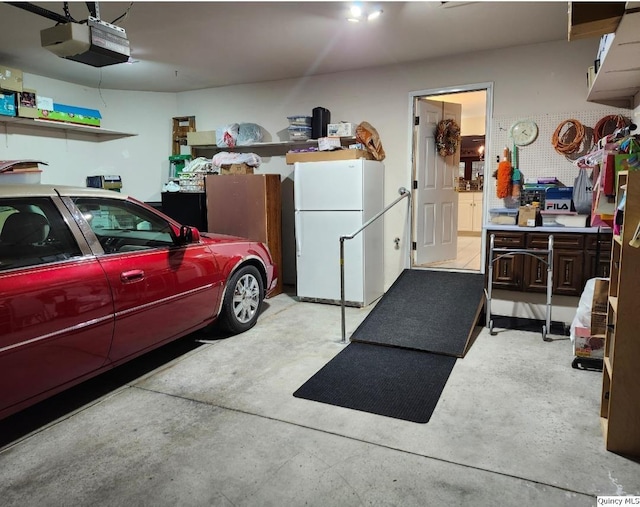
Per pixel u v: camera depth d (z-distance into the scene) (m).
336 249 4.86
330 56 4.64
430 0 3.24
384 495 1.91
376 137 5.07
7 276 2.18
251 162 5.49
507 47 4.42
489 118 4.58
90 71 5.04
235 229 5.31
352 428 2.44
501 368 3.19
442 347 3.53
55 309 2.35
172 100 6.30
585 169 3.91
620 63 2.91
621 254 2.06
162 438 2.37
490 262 3.95
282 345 3.72
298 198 4.98
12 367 2.18
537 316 4.26
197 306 3.40
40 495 1.96
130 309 2.78
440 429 2.41
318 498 1.90
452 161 5.59
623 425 2.14
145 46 4.23
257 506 1.86
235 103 5.96
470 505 1.84
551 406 2.64
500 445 2.25
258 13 3.44
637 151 2.71
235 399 2.79
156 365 3.34
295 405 2.71
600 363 3.12
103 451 2.27
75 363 2.51
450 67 4.72
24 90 4.68
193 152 6.21
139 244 3.12
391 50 4.46
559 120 4.31
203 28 3.76
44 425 2.53
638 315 2.05
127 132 6.01
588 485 1.94
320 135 5.27
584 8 2.17
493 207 4.66
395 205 5.20
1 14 3.36
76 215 2.65
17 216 2.38
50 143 5.35
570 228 3.81
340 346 3.68
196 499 1.91
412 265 5.24
